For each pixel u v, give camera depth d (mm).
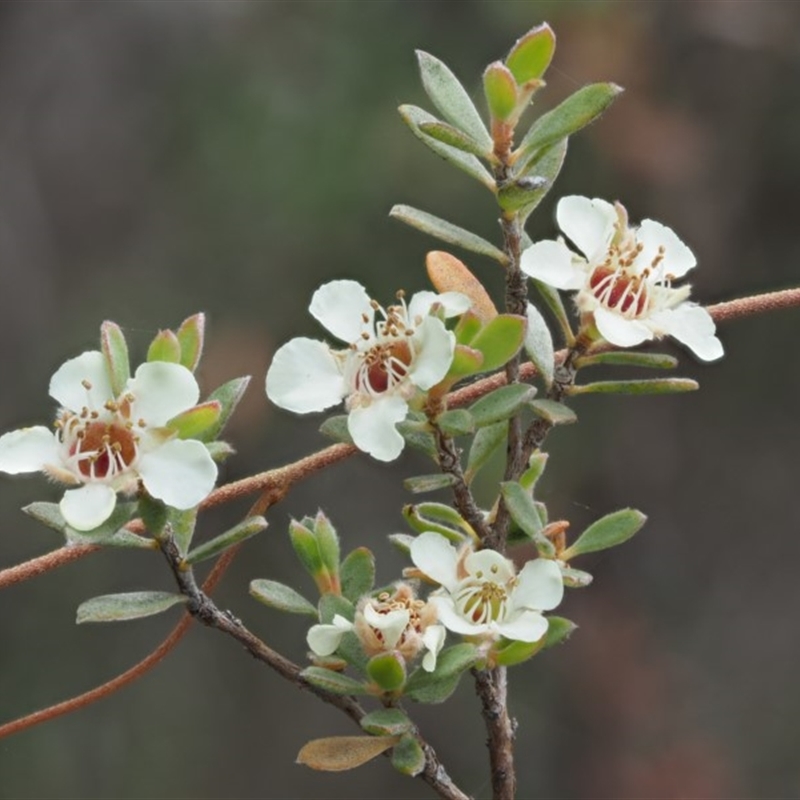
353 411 2580
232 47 10664
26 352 10703
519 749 10523
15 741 9828
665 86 10023
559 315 2816
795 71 10289
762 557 11164
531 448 2896
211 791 10102
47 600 10055
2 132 11273
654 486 10969
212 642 10430
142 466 2559
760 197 10430
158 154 10875
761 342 11047
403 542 2924
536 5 9695
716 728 10773
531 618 2684
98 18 11336
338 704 2883
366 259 9812
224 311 10133
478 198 9602
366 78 10039
